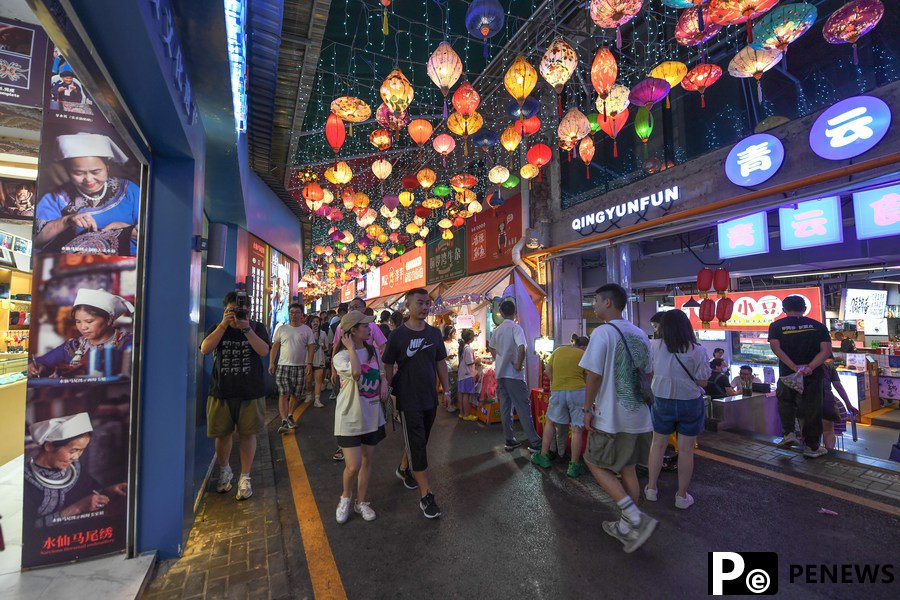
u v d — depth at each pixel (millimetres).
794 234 5016
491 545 3004
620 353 2975
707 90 7680
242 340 3812
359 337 3348
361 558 2863
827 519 3295
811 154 4918
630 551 2852
